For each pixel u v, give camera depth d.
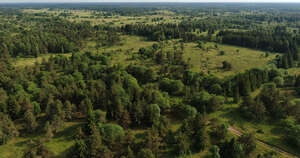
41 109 77.12
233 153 52.72
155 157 54.41
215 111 78.44
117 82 91.69
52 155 56.41
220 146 57.97
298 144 58.28
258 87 98.06
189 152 56.97
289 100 77.19
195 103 78.56
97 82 89.81
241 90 89.69
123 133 59.66
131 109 69.69
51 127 63.56
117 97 73.00
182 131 61.22
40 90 84.25
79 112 76.12
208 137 59.25
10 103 70.62
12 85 89.62
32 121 64.56
